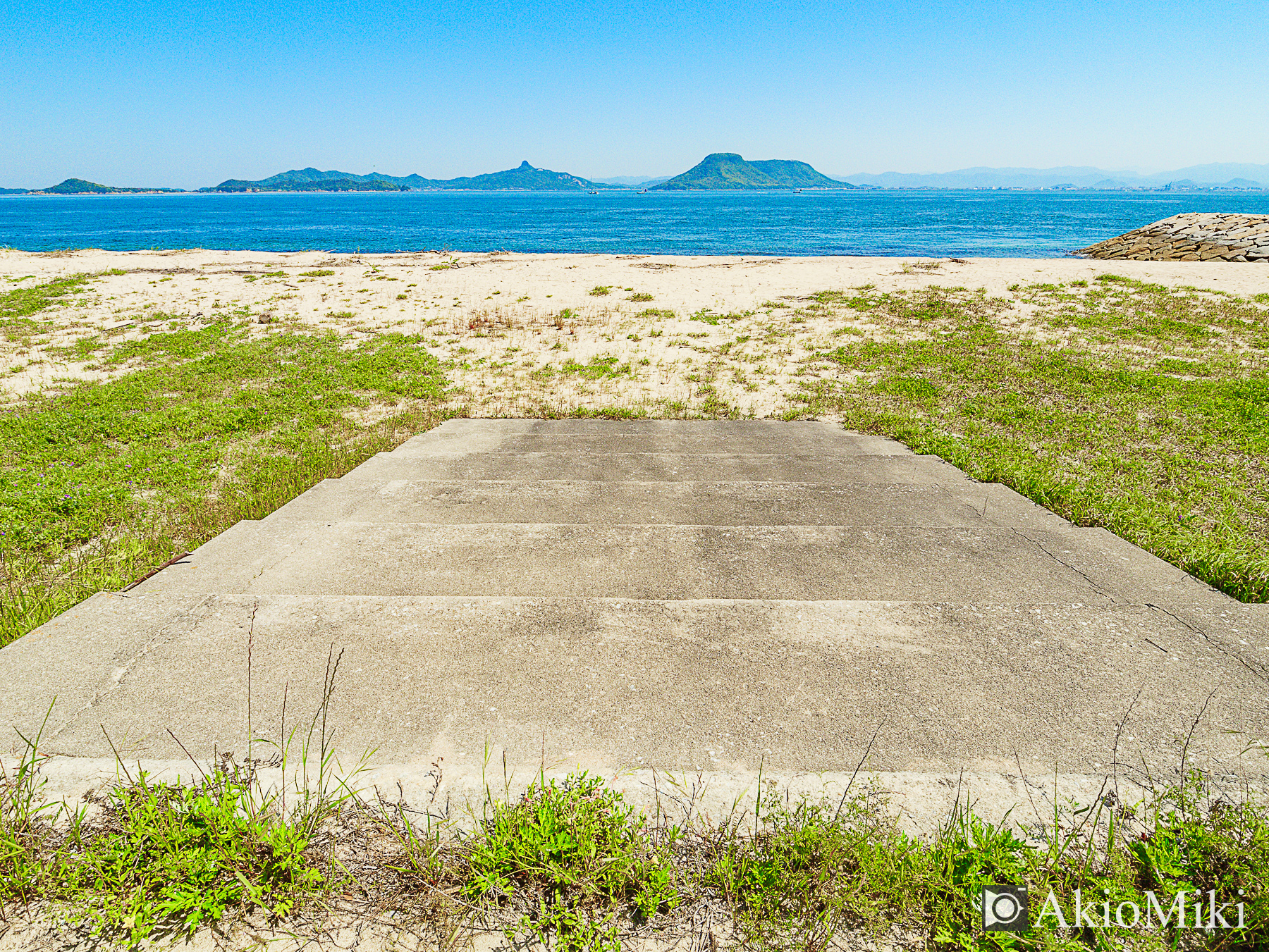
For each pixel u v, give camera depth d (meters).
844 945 1.63
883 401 9.99
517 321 16.16
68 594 3.94
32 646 2.67
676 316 16.52
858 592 3.44
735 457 7.23
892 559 3.83
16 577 4.54
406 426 9.03
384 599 3.04
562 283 21.28
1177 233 29.86
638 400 10.41
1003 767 2.07
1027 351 12.38
